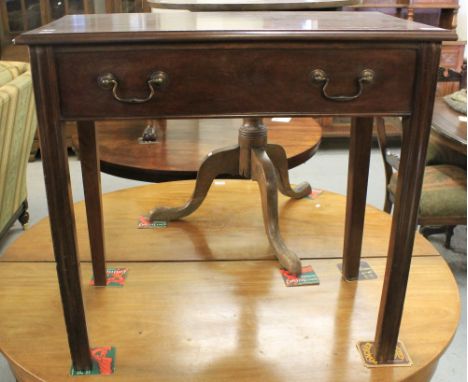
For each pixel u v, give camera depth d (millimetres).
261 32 629
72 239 715
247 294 992
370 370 813
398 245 750
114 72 640
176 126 1802
